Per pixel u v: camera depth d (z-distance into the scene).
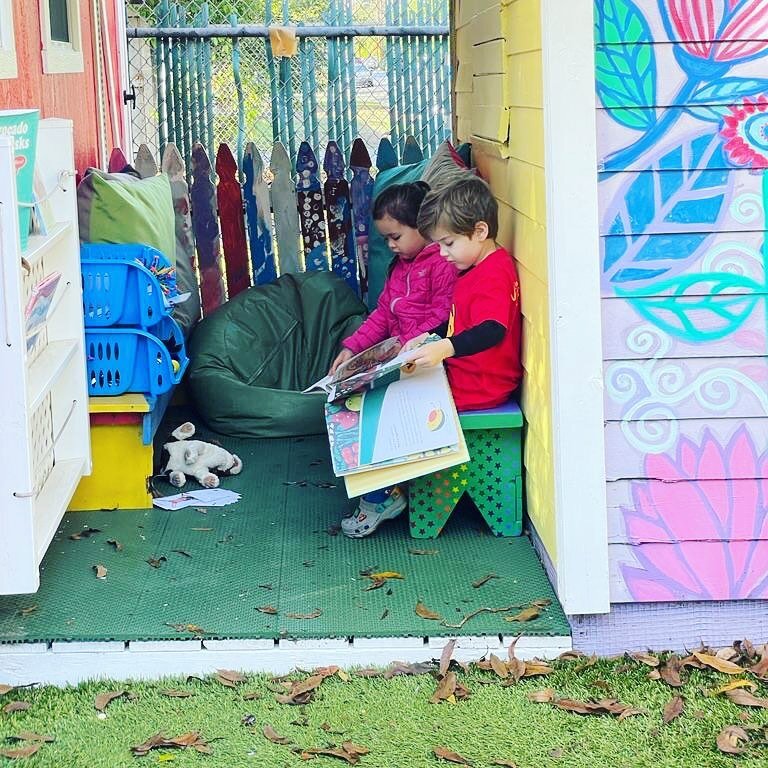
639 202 2.52
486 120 3.55
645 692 2.49
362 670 2.58
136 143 6.75
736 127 2.50
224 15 6.80
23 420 2.50
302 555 3.03
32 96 3.79
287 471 3.71
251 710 2.45
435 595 2.78
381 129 6.31
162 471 3.65
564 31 2.45
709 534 2.62
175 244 4.61
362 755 2.28
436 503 3.12
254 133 6.38
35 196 2.94
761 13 2.46
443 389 3.04
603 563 2.60
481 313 3.00
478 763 2.26
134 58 6.69
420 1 6.16
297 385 4.46
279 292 4.62
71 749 2.32
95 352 3.32
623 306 2.55
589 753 2.28
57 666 2.58
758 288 2.55
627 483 2.61
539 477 2.91
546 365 2.74
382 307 3.67
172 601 2.76
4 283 2.45
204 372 4.16
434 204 3.07
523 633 2.60
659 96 2.49
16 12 3.58
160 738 2.33
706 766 2.24
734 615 2.66
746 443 2.60
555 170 2.49
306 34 6.11
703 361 2.57
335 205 5.04
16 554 2.53
